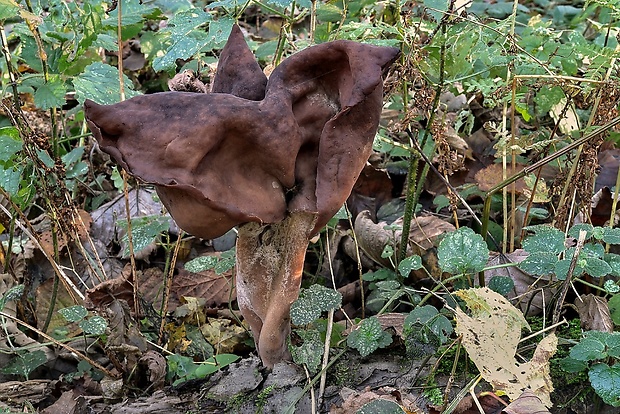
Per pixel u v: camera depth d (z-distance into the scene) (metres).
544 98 0.37
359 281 0.39
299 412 0.30
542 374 0.28
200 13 0.35
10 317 0.33
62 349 0.36
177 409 0.31
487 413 0.29
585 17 0.52
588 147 0.34
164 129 0.27
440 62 0.34
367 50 0.28
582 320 0.32
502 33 0.35
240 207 0.28
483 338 0.29
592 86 0.35
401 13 0.36
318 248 0.41
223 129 0.27
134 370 0.33
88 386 0.34
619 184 0.35
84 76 0.34
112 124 0.27
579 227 0.32
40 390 0.34
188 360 0.33
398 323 0.33
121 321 0.35
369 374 0.31
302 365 0.31
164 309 0.36
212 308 0.39
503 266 0.32
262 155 0.28
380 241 0.38
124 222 0.37
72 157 0.42
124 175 0.34
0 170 0.35
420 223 0.39
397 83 0.35
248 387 0.31
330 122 0.28
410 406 0.29
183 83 0.36
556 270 0.30
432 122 0.35
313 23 0.37
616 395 0.28
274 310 0.31
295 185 0.29
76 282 0.40
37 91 0.34
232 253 0.36
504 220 0.36
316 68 0.29
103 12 0.38
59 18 0.38
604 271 0.30
